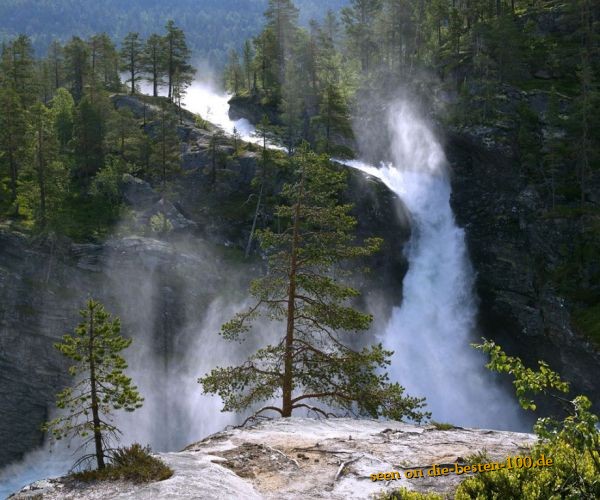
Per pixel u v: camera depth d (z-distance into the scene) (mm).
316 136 74312
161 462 10570
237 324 20891
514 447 12727
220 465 11234
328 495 10172
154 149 64188
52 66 109062
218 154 70750
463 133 63000
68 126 77000
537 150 59094
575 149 55281
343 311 19844
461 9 92250
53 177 58281
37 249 52938
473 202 63500
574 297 50344
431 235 65188
